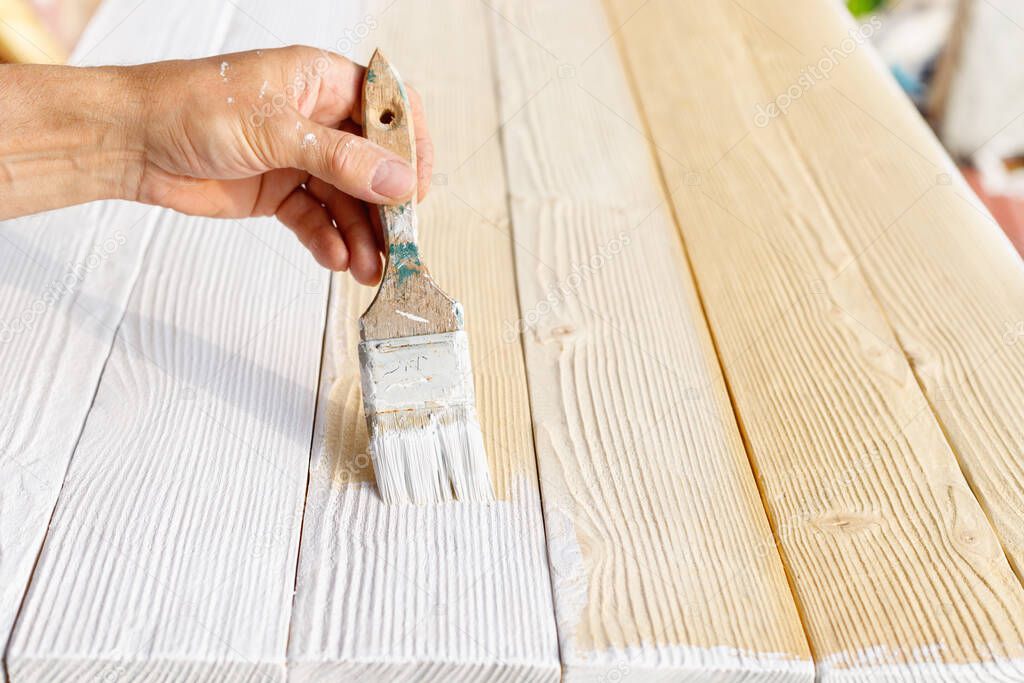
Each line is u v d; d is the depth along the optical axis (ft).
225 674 2.98
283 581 3.19
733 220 4.89
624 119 5.65
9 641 2.95
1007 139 7.72
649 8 6.82
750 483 3.57
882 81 5.98
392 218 3.39
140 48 5.81
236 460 3.59
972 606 3.13
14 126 3.49
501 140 5.44
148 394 3.82
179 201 4.01
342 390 3.91
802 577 3.23
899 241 4.72
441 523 3.41
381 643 3.01
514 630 3.06
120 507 3.38
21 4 7.04
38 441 3.60
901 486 3.52
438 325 3.34
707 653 3.01
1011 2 7.42
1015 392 3.89
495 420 3.80
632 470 3.61
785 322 4.27
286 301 4.33
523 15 6.68
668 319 4.29
